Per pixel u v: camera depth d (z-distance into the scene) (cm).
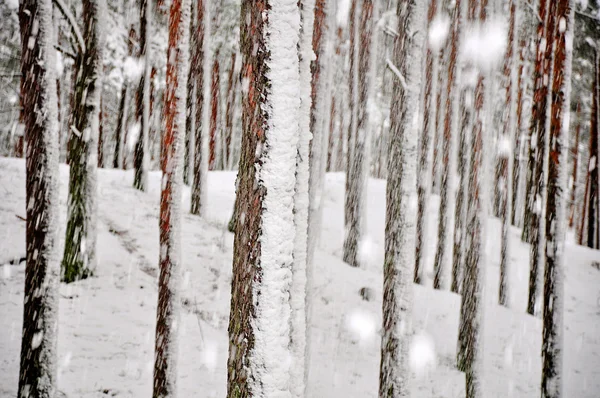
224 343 879
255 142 281
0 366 669
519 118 2031
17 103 2012
